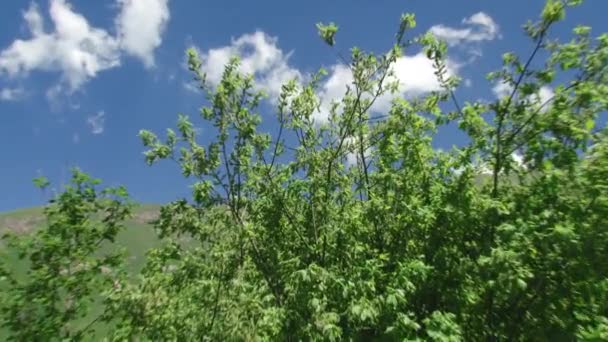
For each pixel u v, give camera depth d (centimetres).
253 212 1309
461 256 1145
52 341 1017
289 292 1033
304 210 1346
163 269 1142
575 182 975
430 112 1220
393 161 1318
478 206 1088
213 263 1102
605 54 993
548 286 1009
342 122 1295
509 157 1085
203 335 928
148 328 955
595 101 986
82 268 1052
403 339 920
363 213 1227
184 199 1236
